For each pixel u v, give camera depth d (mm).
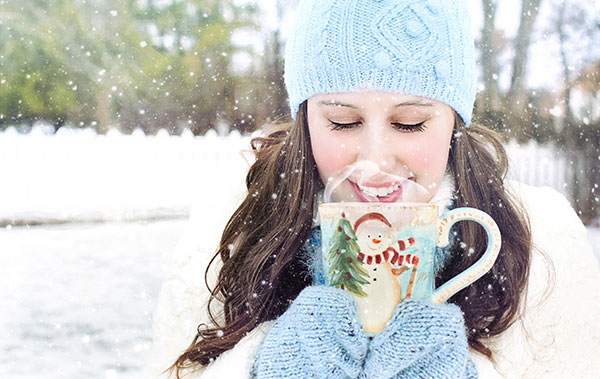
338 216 1335
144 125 20484
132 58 20344
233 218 1808
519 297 1691
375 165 1463
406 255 1329
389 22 1521
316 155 1586
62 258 7922
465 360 1386
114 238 9453
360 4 1533
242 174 2092
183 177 15219
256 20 19922
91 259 7758
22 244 9156
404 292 1353
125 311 5219
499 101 13680
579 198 11461
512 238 1721
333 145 1540
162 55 20281
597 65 13258
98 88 20406
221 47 20031
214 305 1850
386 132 1515
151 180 14938
